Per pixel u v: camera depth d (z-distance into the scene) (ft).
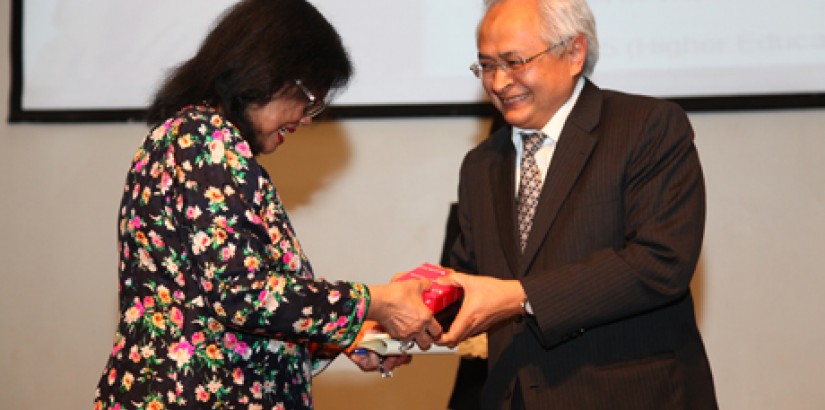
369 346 5.80
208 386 5.01
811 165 10.80
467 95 11.10
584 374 5.80
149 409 4.96
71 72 11.70
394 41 11.19
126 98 11.62
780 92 10.58
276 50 5.19
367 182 11.46
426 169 11.37
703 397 5.94
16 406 11.94
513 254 6.14
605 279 5.61
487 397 6.25
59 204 11.96
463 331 5.67
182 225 4.98
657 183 5.81
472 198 6.61
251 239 4.97
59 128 11.96
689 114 10.97
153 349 5.05
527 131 6.35
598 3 10.85
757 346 10.84
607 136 6.02
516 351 6.02
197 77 5.28
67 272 11.94
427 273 6.40
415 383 11.34
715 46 10.69
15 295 12.00
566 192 5.97
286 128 5.57
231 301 4.89
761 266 10.85
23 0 11.78
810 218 10.80
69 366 11.91
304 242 11.48
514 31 5.97
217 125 5.13
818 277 10.77
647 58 10.76
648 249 5.67
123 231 5.24
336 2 11.22
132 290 5.20
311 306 5.06
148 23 11.59
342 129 11.46
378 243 11.41
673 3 10.75
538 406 5.84
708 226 10.93
